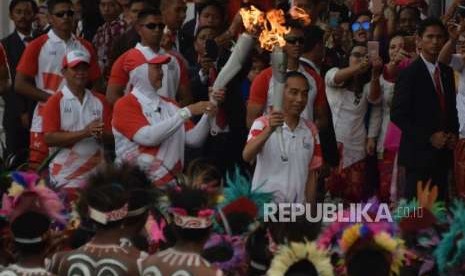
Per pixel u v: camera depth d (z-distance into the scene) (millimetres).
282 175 14742
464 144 17297
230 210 11250
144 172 11234
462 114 18281
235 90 16797
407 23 19984
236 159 16938
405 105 17141
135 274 10336
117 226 10445
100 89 18484
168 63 16578
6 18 26594
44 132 16219
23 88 18031
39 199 9984
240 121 16859
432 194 11789
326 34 20562
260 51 17594
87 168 16219
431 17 18562
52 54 18078
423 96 17141
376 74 18406
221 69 16312
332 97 18516
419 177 17109
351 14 22125
